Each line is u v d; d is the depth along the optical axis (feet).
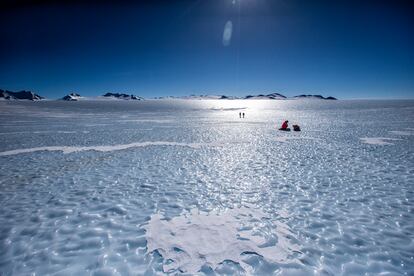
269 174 28.73
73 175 28.86
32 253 14.35
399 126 76.59
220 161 35.27
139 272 12.76
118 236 15.99
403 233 15.94
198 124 94.48
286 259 13.64
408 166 31.14
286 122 71.82
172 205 20.51
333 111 181.57
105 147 46.50
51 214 18.97
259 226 17.02
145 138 57.26
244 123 98.17
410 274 12.48
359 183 25.17
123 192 23.40
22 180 27.12
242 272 12.67
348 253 14.07
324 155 38.22
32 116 140.67
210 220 17.93
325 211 19.08
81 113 176.65
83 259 13.80
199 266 13.15
